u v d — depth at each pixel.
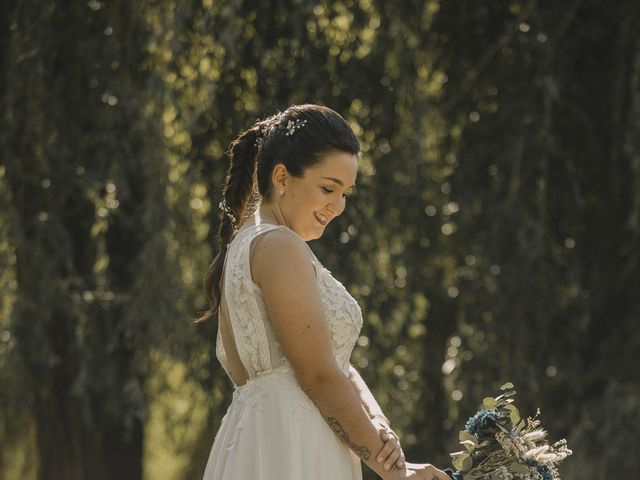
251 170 2.80
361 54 6.50
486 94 6.70
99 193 6.14
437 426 6.89
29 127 6.01
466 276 6.71
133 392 6.03
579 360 6.84
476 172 6.65
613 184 6.73
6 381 6.49
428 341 6.96
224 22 5.82
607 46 6.77
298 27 6.17
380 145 6.49
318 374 2.47
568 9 6.55
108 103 5.93
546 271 6.54
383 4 6.33
